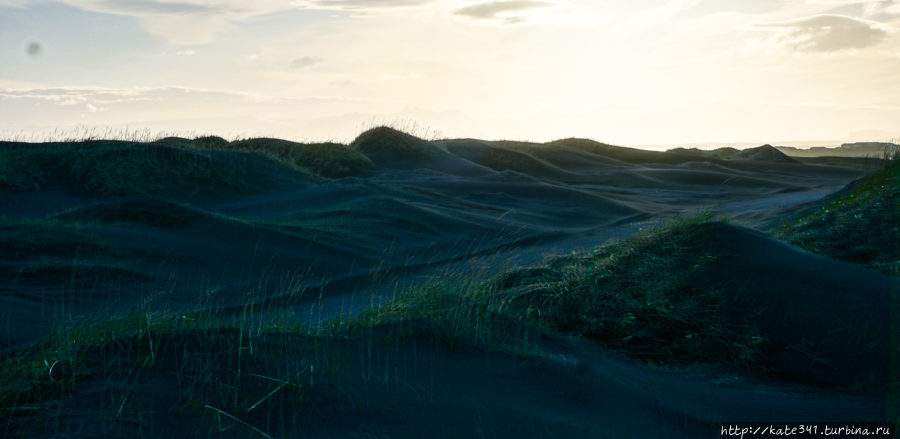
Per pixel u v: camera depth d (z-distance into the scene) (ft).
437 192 78.69
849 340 20.86
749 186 105.29
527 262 38.60
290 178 81.25
